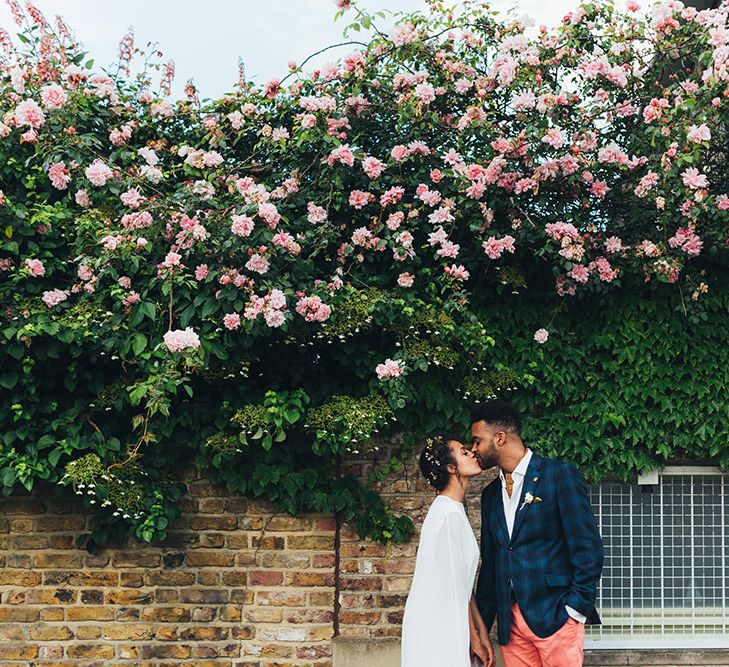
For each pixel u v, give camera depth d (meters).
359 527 5.27
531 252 5.27
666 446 5.31
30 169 5.25
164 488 5.16
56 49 5.53
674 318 5.30
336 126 5.29
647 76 5.36
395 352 5.15
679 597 5.48
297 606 5.29
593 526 4.21
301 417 5.16
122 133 5.38
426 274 5.22
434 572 4.02
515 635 4.31
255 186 5.05
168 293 4.82
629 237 5.31
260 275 4.94
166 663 5.24
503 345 5.33
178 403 5.18
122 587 5.25
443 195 5.20
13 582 5.22
